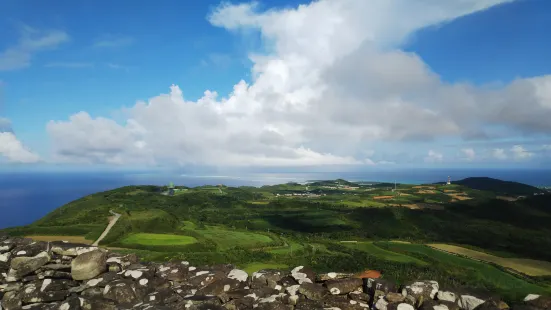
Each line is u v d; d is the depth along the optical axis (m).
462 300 6.75
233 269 8.88
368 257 72.31
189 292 7.77
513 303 6.75
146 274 8.12
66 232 81.62
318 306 7.14
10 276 7.84
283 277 8.43
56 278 8.07
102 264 8.36
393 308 6.72
